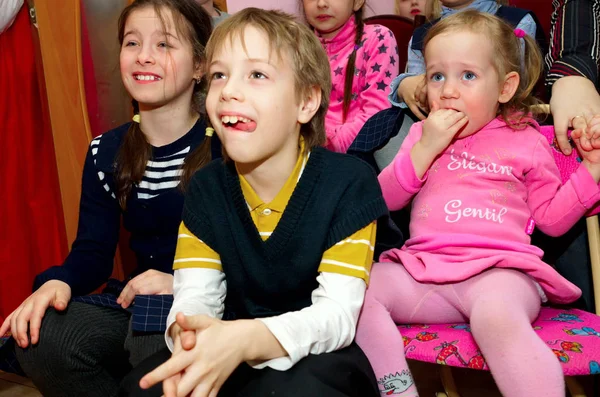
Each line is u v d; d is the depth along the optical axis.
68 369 1.06
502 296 0.99
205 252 0.97
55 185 1.86
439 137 1.15
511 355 0.91
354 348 0.93
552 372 0.88
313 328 0.84
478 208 1.13
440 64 1.17
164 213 1.20
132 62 1.19
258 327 0.81
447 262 1.08
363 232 0.92
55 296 1.08
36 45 1.79
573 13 1.51
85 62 1.72
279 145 0.92
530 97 1.30
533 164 1.15
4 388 1.63
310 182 0.93
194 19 1.22
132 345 1.05
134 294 1.11
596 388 1.41
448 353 0.97
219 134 0.92
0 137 1.82
